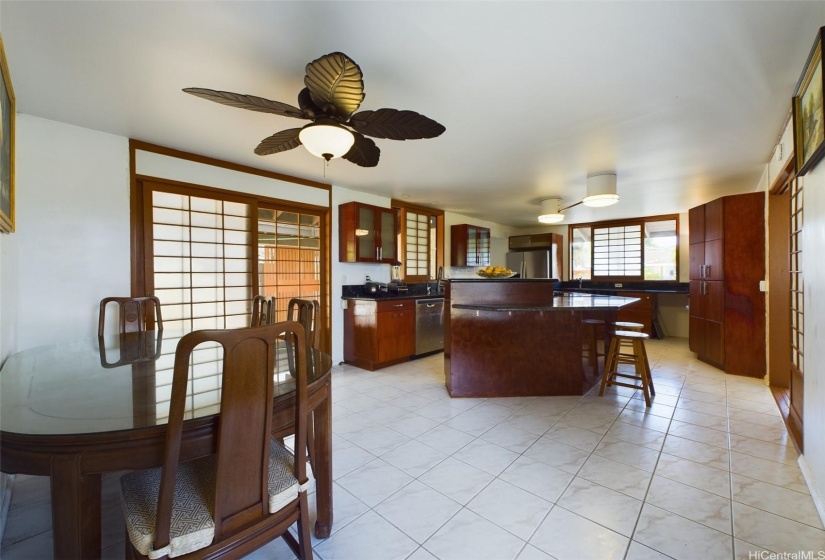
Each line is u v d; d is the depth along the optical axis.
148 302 2.98
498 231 7.61
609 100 2.24
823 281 1.69
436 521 1.65
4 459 1.00
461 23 1.55
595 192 3.90
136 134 2.78
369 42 1.68
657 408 3.05
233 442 1.05
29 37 1.63
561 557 1.43
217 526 1.03
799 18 1.52
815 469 1.81
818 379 1.78
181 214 3.20
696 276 4.74
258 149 2.24
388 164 3.55
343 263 4.59
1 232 1.80
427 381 3.91
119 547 1.54
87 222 2.66
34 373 1.51
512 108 2.35
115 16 1.50
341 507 1.76
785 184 3.11
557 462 2.16
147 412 1.08
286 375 1.45
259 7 1.45
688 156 3.30
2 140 1.60
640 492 1.85
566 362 3.41
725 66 1.88
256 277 3.69
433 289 5.86
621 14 1.50
